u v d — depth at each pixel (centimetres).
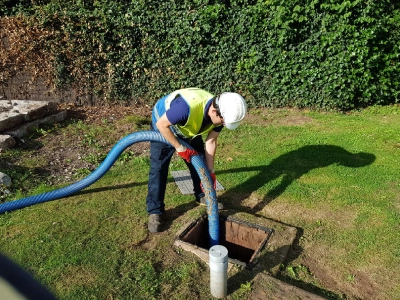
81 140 605
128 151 560
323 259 322
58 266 307
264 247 326
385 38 727
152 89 796
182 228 354
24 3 803
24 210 393
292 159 519
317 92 752
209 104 299
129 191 435
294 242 341
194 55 764
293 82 754
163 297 276
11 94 804
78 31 746
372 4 685
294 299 268
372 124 665
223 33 751
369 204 404
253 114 747
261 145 575
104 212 389
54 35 751
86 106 804
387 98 773
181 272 301
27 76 789
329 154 534
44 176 482
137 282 290
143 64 775
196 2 742
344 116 720
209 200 326
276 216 387
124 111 774
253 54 746
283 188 440
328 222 375
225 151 556
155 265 310
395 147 557
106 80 789
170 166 508
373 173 475
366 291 289
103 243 338
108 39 763
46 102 683
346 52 709
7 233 352
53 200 412
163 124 296
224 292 271
